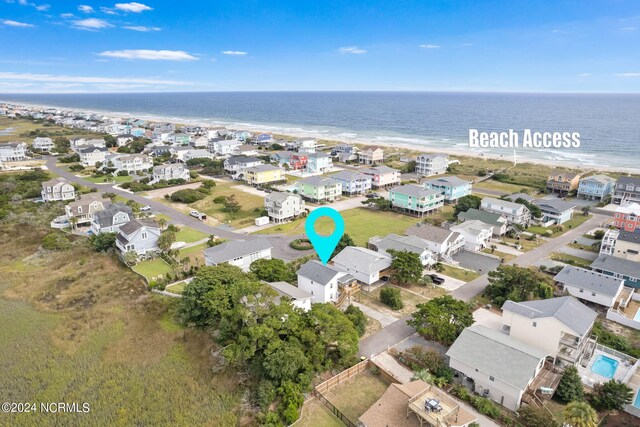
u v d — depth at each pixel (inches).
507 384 1344.7
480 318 1908.2
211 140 7062.0
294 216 3484.3
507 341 1540.4
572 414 1170.0
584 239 2955.2
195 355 1667.1
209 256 2347.4
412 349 1621.6
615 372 1533.0
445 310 1759.4
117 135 7657.5
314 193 3944.4
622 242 2411.4
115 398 1443.2
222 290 1790.1
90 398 1446.9
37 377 1556.3
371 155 5831.7
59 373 1574.8
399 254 2288.4
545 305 1657.2
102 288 2239.2
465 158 6284.5
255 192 4333.2
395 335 1804.9
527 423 1263.5
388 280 2342.5
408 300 2114.9
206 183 4429.1
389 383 1503.4
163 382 1524.4
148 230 2645.2
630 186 3752.5
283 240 2982.3
